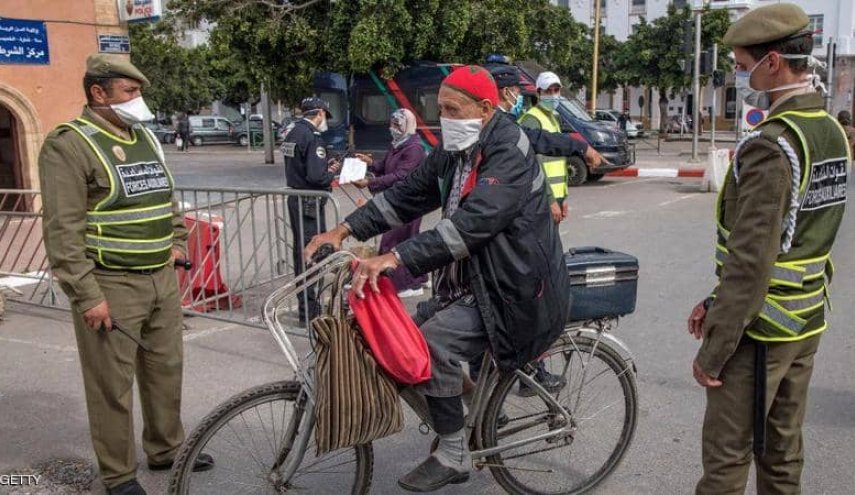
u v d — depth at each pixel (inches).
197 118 1596.9
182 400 183.5
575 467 145.5
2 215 283.1
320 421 108.4
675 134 1552.7
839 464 147.5
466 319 117.0
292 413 117.6
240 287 249.4
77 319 130.5
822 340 218.8
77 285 122.9
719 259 100.3
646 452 154.2
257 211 291.4
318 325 108.6
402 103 635.5
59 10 407.5
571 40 1167.0
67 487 143.3
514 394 130.2
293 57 708.7
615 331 231.5
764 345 96.7
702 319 104.5
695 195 555.5
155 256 135.0
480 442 127.0
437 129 624.4
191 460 113.5
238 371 202.7
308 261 123.7
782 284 95.7
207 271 251.1
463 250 109.0
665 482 143.1
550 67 1158.3
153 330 140.9
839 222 100.3
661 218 447.2
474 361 133.8
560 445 135.8
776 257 92.7
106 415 132.6
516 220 112.0
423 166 126.4
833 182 96.7
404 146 268.1
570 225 428.8
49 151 123.3
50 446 159.8
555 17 1088.8
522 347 116.0
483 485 143.9
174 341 143.4
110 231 128.7
